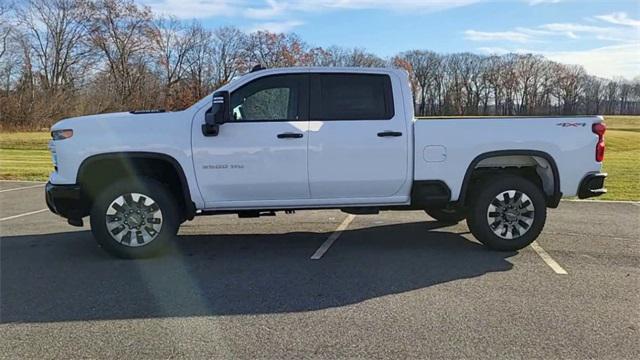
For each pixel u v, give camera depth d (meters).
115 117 5.94
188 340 3.89
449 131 6.13
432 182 6.15
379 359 3.59
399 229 7.73
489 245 6.35
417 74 76.12
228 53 67.38
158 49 62.12
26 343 3.85
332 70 6.10
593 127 6.29
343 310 4.46
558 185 6.29
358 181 6.07
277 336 3.95
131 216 6.00
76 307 4.56
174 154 5.86
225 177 5.93
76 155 5.79
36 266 5.80
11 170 16.80
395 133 6.05
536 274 5.47
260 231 7.64
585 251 6.38
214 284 5.17
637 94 87.00
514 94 83.00
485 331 4.02
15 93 48.66
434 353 3.67
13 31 50.75
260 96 6.01
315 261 6.00
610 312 4.41
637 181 13.83
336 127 5.99
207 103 5.99
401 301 4.68
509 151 6.18
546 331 4.02
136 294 4.88
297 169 5.97
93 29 56.88
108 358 3.62
